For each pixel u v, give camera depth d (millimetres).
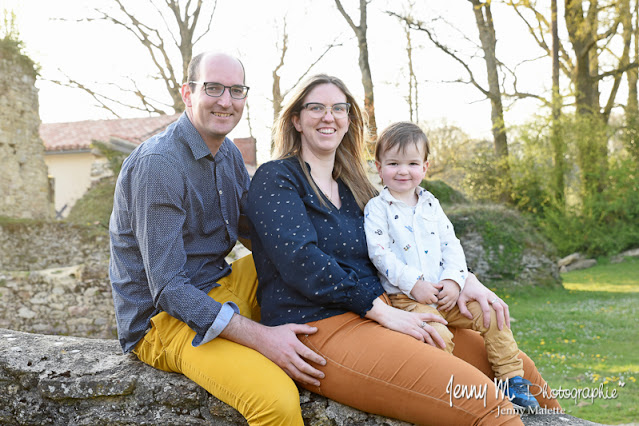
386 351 1996
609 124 24188
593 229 22656
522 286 15430
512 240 15797
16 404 2350
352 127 2582
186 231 2289
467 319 2408
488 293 2396
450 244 2537
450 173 29219
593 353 8547
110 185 17594
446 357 1960
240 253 7906
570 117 22781
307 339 2127
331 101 2385
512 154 23797
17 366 2361
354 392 2020
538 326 10844
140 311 2295
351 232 2365
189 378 2238
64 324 10984
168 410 2215
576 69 23719
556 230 22953
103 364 2385
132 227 2213
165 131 2365
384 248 2391
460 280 2393
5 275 10992
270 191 2256
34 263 15289
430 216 2529
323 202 2338
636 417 5258
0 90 16234
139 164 2166
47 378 2299
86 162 20953
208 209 2355
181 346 2180
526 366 2438
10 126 16531
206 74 2258
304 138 2469
